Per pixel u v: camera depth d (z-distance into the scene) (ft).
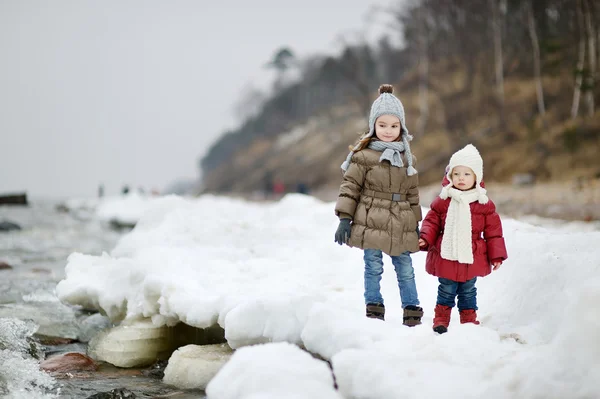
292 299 11.48
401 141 12.91
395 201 12.46
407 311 12.08
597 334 8.13
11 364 12.38
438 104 158.61
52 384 11.73
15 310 16.92
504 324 12.49
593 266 12.20
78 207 77.51
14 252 30.50
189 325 14.55
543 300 12.39
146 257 16.87
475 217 12.10
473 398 8.25
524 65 141.90
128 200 59.26
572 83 124.67
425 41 181.47
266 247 19.92
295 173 205.05
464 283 12.27
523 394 8.09
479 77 153.28
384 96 12.77
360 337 10.19
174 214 23.98
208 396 8.97
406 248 12.32
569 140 106.32
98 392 11.28
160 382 12.17
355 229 12.39
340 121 240.12
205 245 20.93
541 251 13.87
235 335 11.56
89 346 14.51
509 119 129.29
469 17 164.66
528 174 107.04
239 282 15.31
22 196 91.91
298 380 8.53
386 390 8.70
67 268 17.83
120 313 15.81
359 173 12.57
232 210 29.43
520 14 147.64
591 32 115.65
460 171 12.23
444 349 9.79
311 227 22.90
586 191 81.46
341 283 15.65
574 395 7.77
